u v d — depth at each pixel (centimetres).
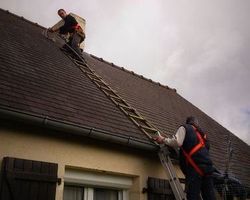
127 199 531
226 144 897
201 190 456
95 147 488
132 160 529
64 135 457
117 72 1002
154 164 559
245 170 784
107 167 489
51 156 433
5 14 883
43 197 394
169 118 818
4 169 374
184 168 455
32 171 395
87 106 558
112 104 642
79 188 494
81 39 907
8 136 402
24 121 407
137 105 766
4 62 548
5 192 365
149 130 591
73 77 670
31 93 488
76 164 455
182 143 455
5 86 463
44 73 600
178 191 472
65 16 912
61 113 473
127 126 564
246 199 714
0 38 666
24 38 766
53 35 962
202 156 446
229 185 614
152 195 524
